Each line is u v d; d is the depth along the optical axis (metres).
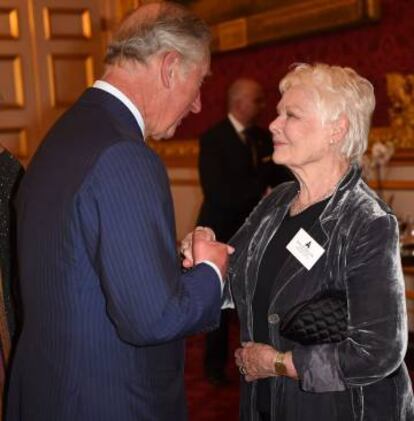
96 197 1.35
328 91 1.65
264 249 1.77
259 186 4.07
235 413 3.54
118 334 1.44
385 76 4.41
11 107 6.69
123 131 1.43
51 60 6.82
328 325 1.61
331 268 1.62
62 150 1.43
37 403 1.51
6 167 1.98
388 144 4.15
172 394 1.58
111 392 1.47
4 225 1.94
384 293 1.54
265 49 5.31
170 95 1.53
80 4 6.91
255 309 1.76
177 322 1.37
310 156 1.67
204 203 4.16
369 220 1.59
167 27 1.49
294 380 1.66
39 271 1.46
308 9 4.78
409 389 1.68
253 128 4.17
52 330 1.47
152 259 1.35
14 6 6.66
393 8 4.31
